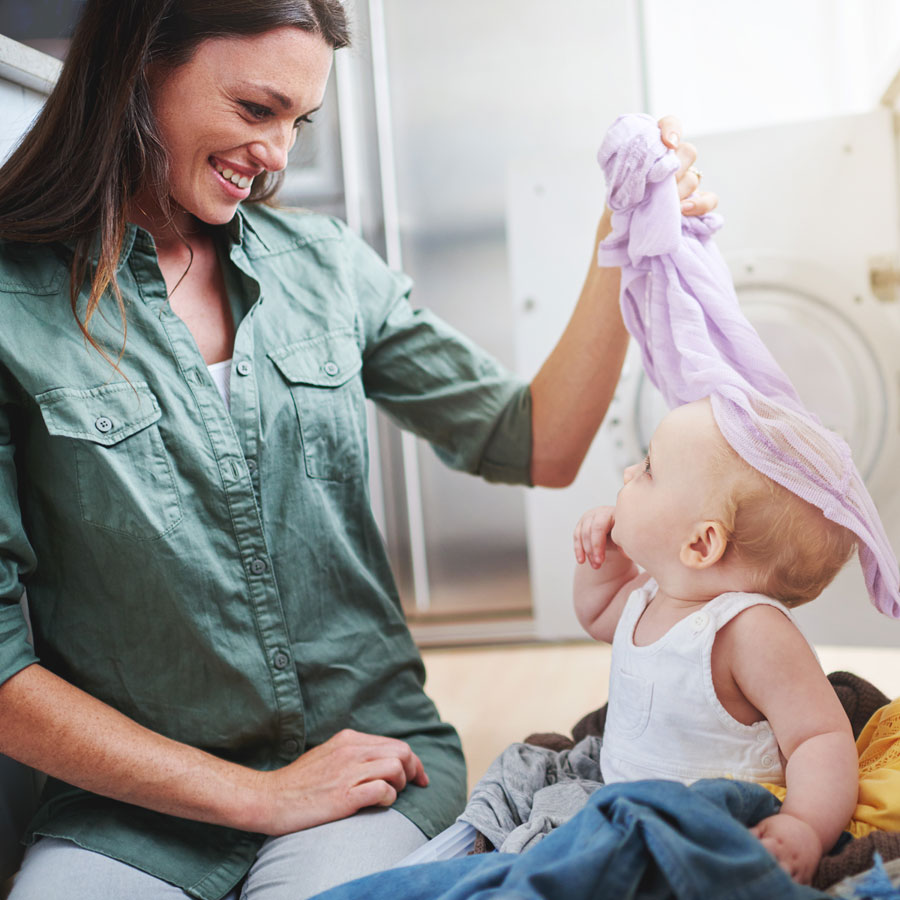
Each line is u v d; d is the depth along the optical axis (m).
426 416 1.22
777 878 0.61
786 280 1.91
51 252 0.96
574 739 1.07
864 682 0.95
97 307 0.95
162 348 0.98
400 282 1.25
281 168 0.97
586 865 0.62
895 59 1.70
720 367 0.86
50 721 0.87
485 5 2.66
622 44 2.63
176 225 1.04
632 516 0.87
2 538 0.90
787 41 2.64
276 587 1.00
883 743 0.83
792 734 0.77
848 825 0.74
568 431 1.17
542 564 2.24
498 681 2.41
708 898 0.60
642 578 0.99
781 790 0.78
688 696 0.82
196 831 0.95
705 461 0.82
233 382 1.00
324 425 1.06
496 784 0.92
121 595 0.95
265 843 0.95
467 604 2.82
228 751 0.99
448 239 2.76
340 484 1.08
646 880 0.64
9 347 0.91
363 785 0.94
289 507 1.03
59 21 1.89
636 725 0.85
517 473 1.20
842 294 1.90
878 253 1.88
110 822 0.93
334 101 2.66
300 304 1.09
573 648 2.67
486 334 2.78
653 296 0.95
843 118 1.88
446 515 2.80
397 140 2.73
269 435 1.02
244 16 0.88
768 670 0.78
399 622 1.12
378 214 2.73
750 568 0.83
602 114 2.66
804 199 1.91
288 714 0.99
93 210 0.94
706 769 0.82
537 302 2.19
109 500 0.93
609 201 0.93
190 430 0.97
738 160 1.93
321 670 1.03
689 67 2.70
